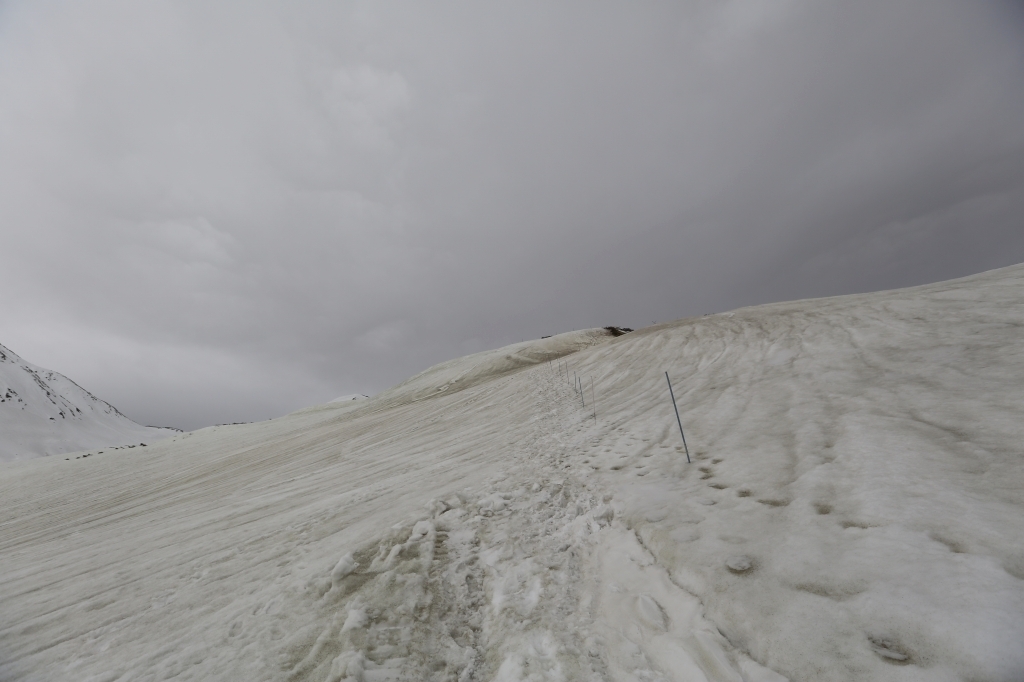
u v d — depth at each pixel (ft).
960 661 6.44
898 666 6.69
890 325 28.48
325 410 135.74
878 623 7.51
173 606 14.19
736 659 7.64
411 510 17.92
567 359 65.16
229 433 109.60
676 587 9.93
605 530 13.58
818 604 8.25
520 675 8.41
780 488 13.30
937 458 12.49
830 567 9.12
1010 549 8.32
